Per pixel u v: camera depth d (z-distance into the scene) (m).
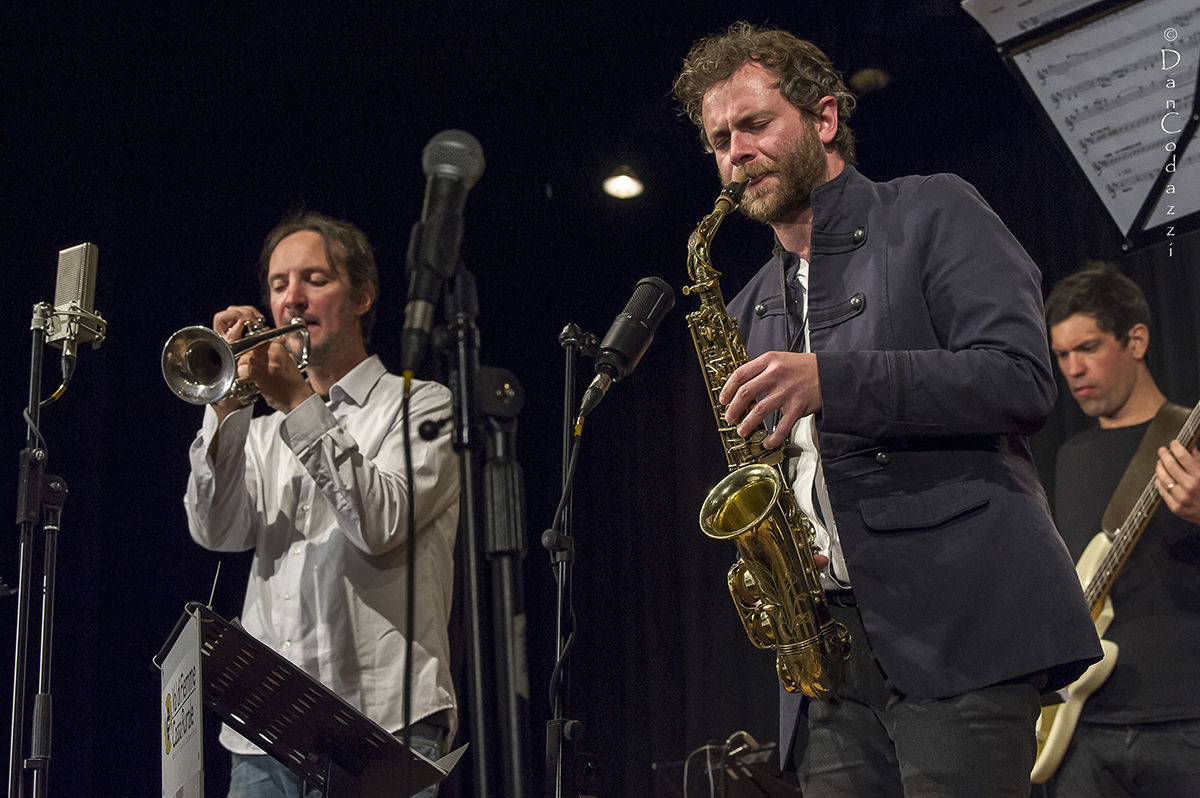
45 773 2.18
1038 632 1.62
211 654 1.91
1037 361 1.68
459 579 2.82
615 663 5.70
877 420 1.70
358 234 2.87
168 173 5.15
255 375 2.34
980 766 1.61
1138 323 3.86
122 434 4.76
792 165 2.02
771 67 2.08
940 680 1.64
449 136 1.54
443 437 2.49
